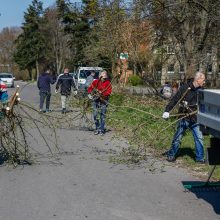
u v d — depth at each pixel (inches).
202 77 388.2
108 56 992.9
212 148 249.0
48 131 569.3
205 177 345.1
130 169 374.9
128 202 281.1
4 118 378.6
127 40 856.9
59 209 265.7
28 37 3321.9
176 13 800.9
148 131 436.1
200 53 823.7
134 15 844.0
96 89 562.6
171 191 307.3
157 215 257.0
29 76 3543.3
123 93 858.1
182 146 456.4
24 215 254.4
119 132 572.7
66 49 3046.3
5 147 393.4
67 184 323.6
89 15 1073.5
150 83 847.7
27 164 390.9
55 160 409.7
